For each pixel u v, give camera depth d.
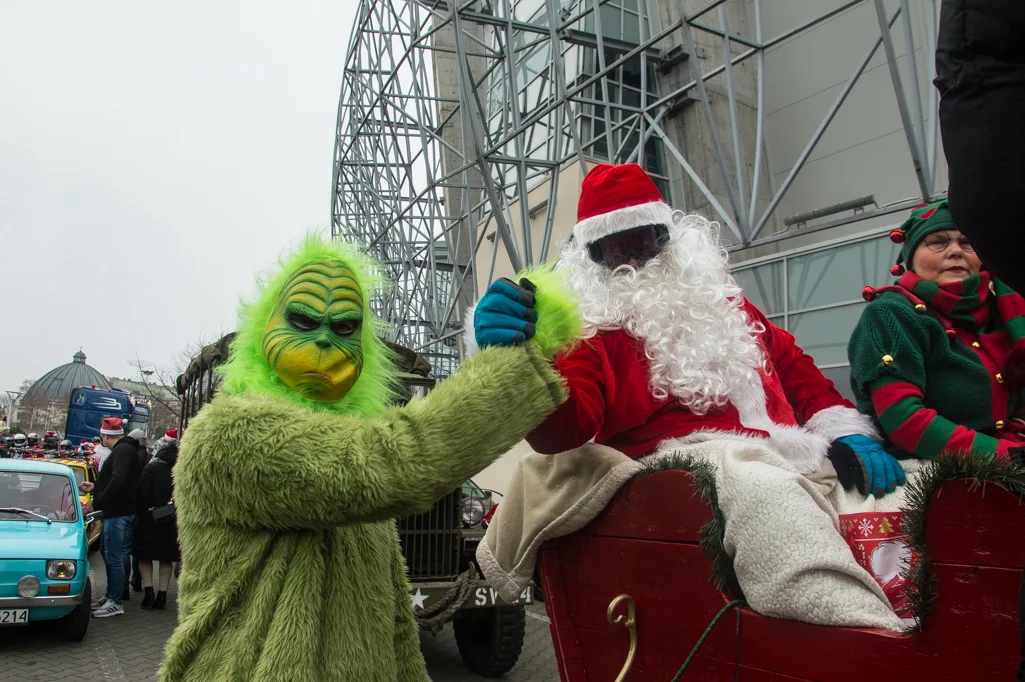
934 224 2.08
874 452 1.87
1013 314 2.10
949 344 2.04
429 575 5.09
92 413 27.94
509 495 2.13
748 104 11.23
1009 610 1.13
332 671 1.41
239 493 1.38
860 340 2.09
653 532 1.67
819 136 7.17
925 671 1.19
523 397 1.47
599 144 11.64
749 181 10.82
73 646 5.76
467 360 1.54
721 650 1.49
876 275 7.80
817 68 10.25
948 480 1.22
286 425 1.39
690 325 1.94
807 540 1.40
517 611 5.10
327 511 1.36
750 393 1.96
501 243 12.89
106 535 6.99
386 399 1.79
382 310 2.59
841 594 1.34
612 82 10.17
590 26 11.41
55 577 5.49
